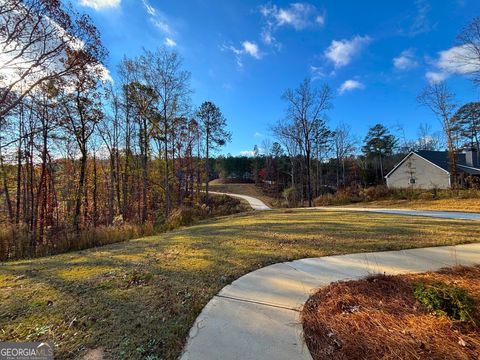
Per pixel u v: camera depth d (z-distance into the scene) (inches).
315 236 238.8
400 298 109.1
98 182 881.5
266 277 139.5
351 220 340.5
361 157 1651.1
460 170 936.9
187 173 1089.4
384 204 651.5
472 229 257.9
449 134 888.9
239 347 80.5
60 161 725.9
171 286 130.1
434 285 109.0
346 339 82.7
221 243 224.7
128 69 698.2
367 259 166.9
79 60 426.3
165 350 81.1
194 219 531.2
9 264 189.0
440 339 80.7
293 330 89.4
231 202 1230.3
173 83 733.9
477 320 87.5
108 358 77.9
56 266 173.2
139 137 787.4
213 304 109.7
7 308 109.7
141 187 860.0
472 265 151.3
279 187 1694.1
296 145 1104.8
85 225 609.3
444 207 498.6
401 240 215.2
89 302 114.1
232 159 2273.6
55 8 349.1
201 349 80.0
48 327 94.8
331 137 1379.2
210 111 1151.6
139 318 100.3
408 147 1582.2
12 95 397.4
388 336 83.2
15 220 579.8
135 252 207.2
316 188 1320.1
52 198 695.7
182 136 948.6
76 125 581.3
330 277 137.5
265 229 291.7
